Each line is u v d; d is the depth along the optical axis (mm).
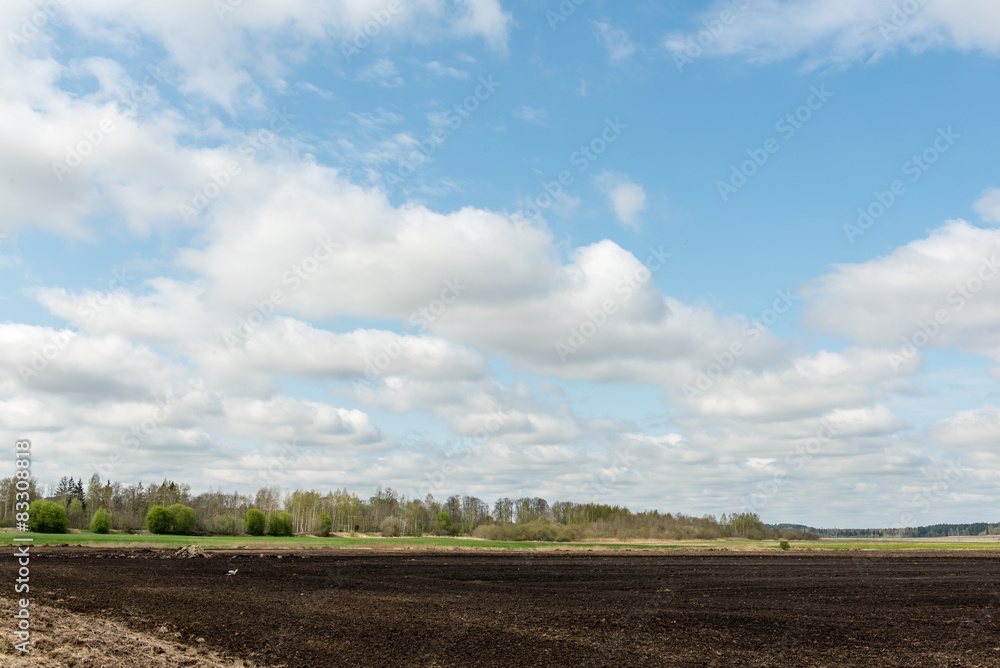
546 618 26562
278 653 19328
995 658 20688
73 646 18391
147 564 45875
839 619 27641
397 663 18594
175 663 17578
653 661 19625
